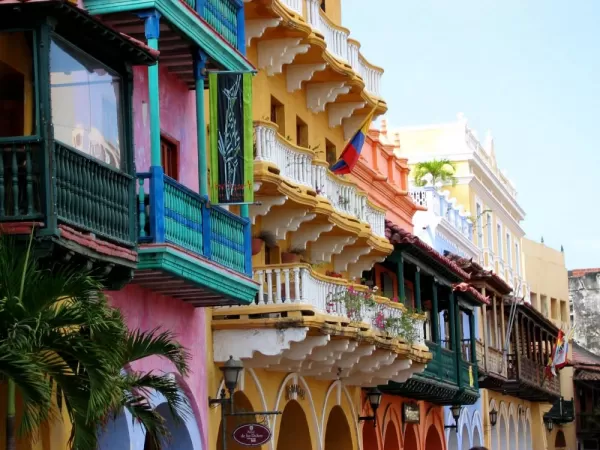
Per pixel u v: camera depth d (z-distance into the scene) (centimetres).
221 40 2367
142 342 1708
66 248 1609
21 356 1345
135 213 1841
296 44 2959
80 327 1490
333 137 3512
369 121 3147
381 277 3784
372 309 3122
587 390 7494
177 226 2125
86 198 1691
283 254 3027
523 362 5544
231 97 2328
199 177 2314
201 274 2195
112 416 1692
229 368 2427
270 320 2594
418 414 4091
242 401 2727
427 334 4041
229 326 2597
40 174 1596
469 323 4625
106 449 2064
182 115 2455
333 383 3272
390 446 3897
